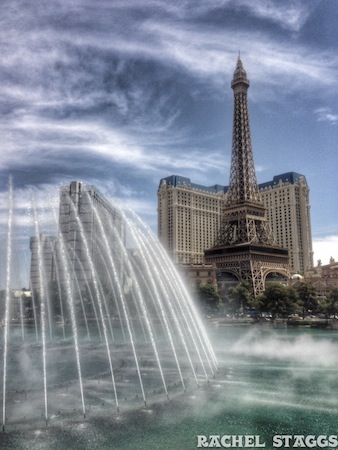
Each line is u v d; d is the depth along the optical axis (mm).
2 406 47188
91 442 37469
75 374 66500
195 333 124812
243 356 90562
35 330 169500
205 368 72625
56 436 38656
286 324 189000
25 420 42469
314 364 79625
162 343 114625
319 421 44438
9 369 72125
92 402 48906
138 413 45312
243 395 54219
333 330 170625
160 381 60531
